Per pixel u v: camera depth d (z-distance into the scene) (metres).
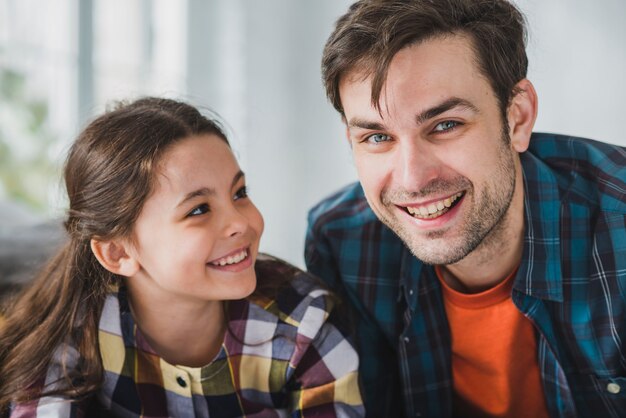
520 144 0.94
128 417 1.00
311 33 2.53
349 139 0.99
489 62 0.87
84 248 1.00
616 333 0.96
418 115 0.84
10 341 1.04
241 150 2.63
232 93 2.65
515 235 0.99
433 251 0.92
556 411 1.03
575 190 1.02
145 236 0.94
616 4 1.69
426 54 0.83
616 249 0.96
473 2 0.86
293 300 1.04
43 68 2.32
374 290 1.12
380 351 1.16
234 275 0.96
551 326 1.01
